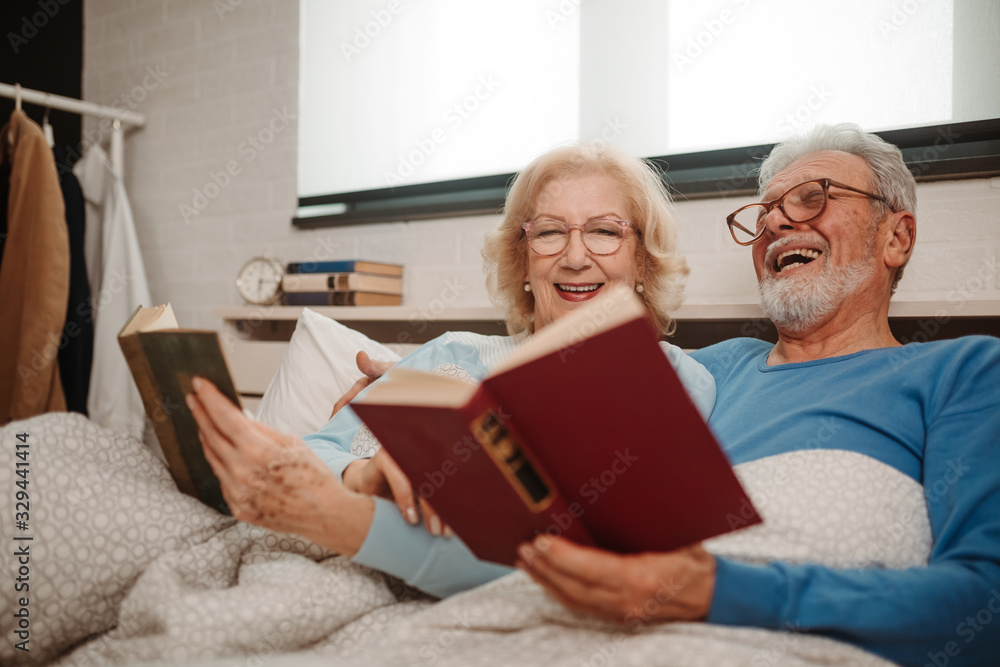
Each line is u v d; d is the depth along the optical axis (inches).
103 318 91.9
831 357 44.1
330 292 80.5
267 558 36.8
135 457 39.6
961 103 58.2
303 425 60.8
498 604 31.5
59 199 86.2
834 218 44.6
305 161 94.1
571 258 49.3
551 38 77.7
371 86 89.2
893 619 27.9
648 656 26.9
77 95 112.1
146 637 30.4
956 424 36.1
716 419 44.6
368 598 34.3
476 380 46.4
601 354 22.5
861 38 61.9
